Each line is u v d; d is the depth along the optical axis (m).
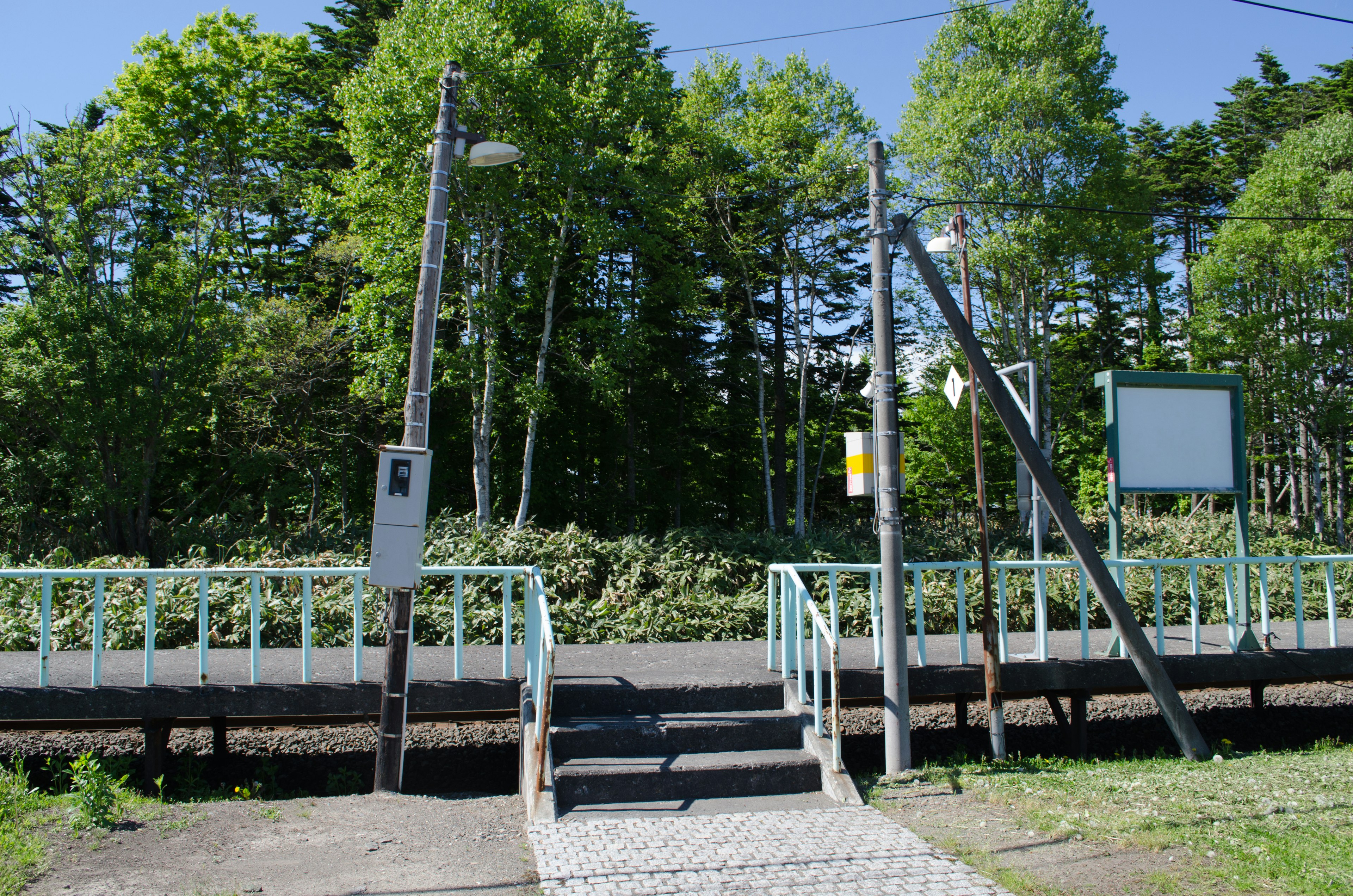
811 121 26.77
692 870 4.82
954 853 5.07
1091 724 9.77
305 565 13.51
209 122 22.84
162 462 21.66
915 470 34.94
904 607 7.08
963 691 7.81
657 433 29.34
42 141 17.58
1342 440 25.92
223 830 5.46
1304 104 35.34
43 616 6.79
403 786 7.86
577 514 27.00
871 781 6.65
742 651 8.97
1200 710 10.27
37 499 17.67
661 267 25.14
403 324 20.31
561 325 24.25
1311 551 19.45
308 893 4.49
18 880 4.47
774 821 5.68
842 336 30.98
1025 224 23.61
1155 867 4.80
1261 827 5.38
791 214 27.03
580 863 4.92
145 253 17.91
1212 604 14.54
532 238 20.16
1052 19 24.69
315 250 24.16
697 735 6.62
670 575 14.09
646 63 21.28
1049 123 24.25
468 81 18.08
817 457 34.72
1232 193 36.25
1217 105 39.53
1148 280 26.67
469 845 5.29
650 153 21.08
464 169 18.39
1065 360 26.28
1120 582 8.35
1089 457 30.41
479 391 21.36
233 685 6.89
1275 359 24.98
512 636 11.53
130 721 7.27
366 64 26.89
